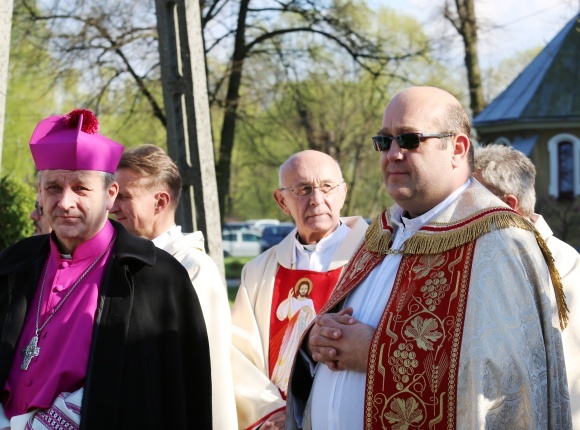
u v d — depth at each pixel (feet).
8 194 30.60
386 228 10.52
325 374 10.27
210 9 60.85
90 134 10.53
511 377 8.84
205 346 11.01
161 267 10.84
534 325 9.05
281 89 66.59
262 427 12.35
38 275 10.78
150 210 12.50
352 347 9.77
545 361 9.11
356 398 9.80
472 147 10.09
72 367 10.05
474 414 8.80
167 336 10.60
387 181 9.92
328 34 64.13
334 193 13.93
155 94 61.62
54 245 10.78
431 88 9.98
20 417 9.89
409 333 9.41
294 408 10.90
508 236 9.34
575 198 85.30
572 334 11.57
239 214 160.15
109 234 10.89
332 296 10.69
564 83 87.71
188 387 10.85
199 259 12.38
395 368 9.38
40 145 10.31
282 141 84.02
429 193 9.81
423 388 9.20
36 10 60.75
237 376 12.92
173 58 19.38
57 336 10.27
